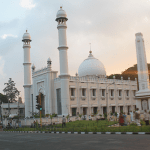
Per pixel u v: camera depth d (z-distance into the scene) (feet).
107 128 79.15
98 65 251.39
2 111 294.66
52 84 208.64
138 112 93.09
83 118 174.19
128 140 48.60
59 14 189.57
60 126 118.62
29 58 245.04
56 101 203.41
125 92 248.11
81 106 201.16
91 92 212.64
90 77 229.45
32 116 218.79
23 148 44.06
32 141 55.26
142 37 132.16
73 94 200.64
